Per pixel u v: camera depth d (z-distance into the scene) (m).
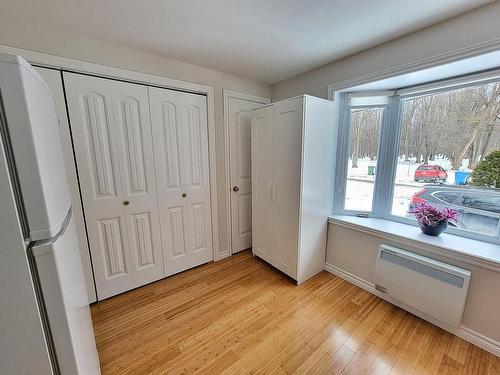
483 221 1.58
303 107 1.82
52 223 0.59
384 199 2.11
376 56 1.75
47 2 1.21
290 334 1.53
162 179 2.08
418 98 1.85
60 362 0.64
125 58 1.75
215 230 2.52
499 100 1.46
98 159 1.74
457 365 1.29
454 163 1.70
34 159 0.54
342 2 1.24
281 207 2.15
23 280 0.55
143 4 1.25
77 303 0.78
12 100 0.51
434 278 1.51
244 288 2.06
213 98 2.27
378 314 1.71
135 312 1.76
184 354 1.39
